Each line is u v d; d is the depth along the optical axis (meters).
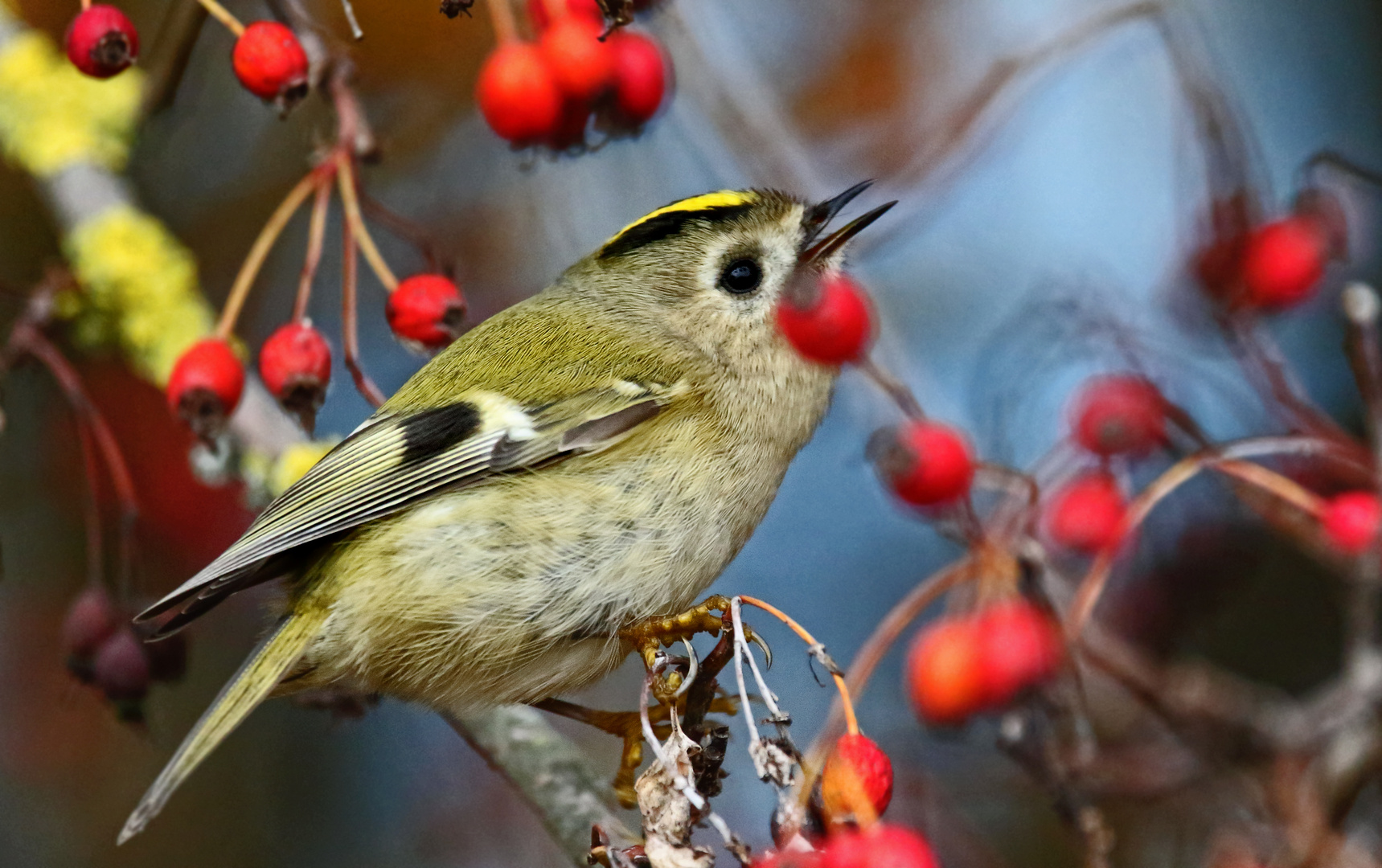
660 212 1.97
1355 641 1.96
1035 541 1.95
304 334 1.94
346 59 1.95
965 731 1.95
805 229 1.97
